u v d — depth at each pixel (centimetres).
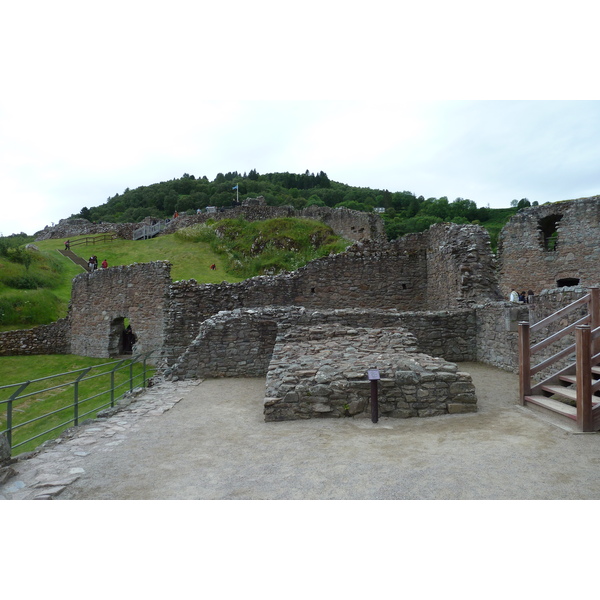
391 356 888
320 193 10862
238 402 966
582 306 859
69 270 3625
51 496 486
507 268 2708
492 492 444
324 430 700
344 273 1853
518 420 699
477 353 1336
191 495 477
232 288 1720
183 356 1280
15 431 1199
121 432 745
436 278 1752
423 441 618
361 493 458
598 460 514
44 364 2197
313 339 1070
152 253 3903
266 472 534
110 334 2333
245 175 14700
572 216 2492
